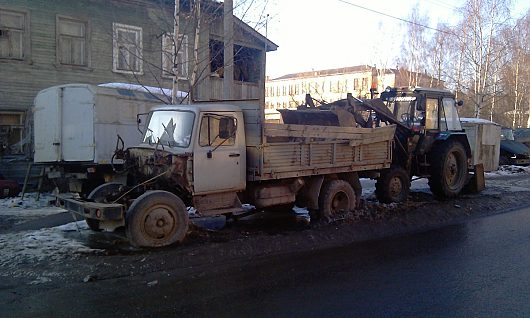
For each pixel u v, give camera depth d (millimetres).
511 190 13883
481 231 8727
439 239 8055
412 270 6184
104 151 11531
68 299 4941
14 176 14445
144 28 17438
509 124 44094
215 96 19109
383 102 11977
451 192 11867
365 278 5824
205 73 18281
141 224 6758
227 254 6809
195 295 5133
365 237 8211
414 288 5441
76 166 11898
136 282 5543
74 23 16125
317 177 9148
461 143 12484
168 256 6480
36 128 12367
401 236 8312
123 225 6883
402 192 11109
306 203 9227
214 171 7523
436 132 11867
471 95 30672
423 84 38938
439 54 35906
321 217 9141
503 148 23375
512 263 6539
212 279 5727
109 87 11867
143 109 12422
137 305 4801
